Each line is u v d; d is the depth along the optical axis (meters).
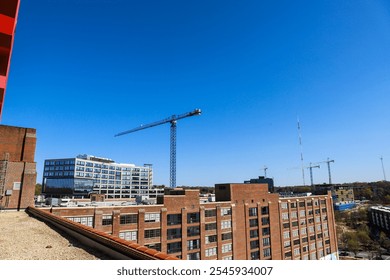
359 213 161.50
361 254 105.38
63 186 161.62
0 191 32.22
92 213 46.69
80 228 13.18
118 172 186.88
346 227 146.88
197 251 58.81
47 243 12.52
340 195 190.50
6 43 10.86
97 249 11.05
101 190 174.50
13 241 12.98
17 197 33.31
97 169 173.88
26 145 36.84
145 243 51.91
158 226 54.06
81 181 162.62
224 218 64.62
